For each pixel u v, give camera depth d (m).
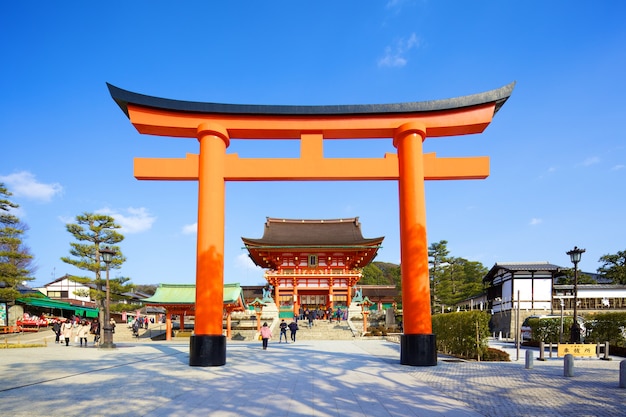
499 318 51.59
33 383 12.78
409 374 14.91
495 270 53.03
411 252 17.70
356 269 57.81
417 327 17.27
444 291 60.31
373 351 24.89
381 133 19.22
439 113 18.70
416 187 18.06
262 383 13.05
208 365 17.05
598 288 49.88
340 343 33.00
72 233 34.66
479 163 18.64
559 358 21.12
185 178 18.78
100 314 35.97
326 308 55.53
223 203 18.58
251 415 8.97
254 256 60.16
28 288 57.59
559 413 9.02
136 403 10.09
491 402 10.16
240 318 50.78
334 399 10.61
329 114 18.75
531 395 10.97
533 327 30.48
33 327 48.03
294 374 15.04
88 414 9.01
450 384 12.78
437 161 18.73
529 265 49.91
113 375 14.70
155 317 68.25
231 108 18.59
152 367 17.03
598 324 25.23
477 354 20.77
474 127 18.88
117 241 35.81
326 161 18.72
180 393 11.38
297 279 56.41
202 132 18.36
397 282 107.56
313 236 61.84
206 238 17.78
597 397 10.67
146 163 18.56
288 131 18.92
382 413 9.13
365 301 45.22
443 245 62.44
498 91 18.55
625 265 57.94
